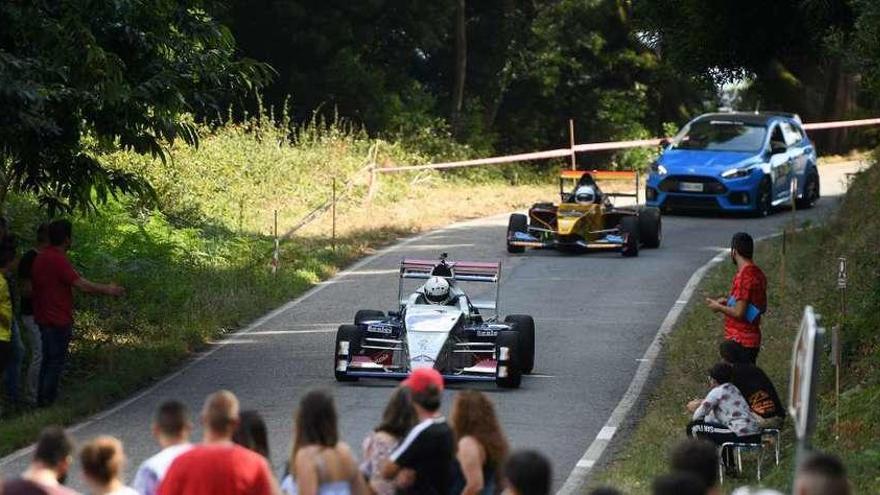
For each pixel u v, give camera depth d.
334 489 31.28
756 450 50.03
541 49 180.50
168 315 78.69
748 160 118.75
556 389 62.50
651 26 91.31
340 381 63.50
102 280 80.56
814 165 128.38
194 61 65.06
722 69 90.56
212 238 101.81
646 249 102.69
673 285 88.12
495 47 179.12
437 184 145.38
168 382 65.38
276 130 138.50
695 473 28.48
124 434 55.09
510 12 178.75
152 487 31.94
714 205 117.62
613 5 185.00
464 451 33.69
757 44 87.19
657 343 72.50
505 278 91.12
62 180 65.75
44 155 64.81
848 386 57.03
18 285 64.94
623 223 98.62
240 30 153.62
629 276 91.12
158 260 87.88
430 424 33.69
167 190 110.62
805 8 82.00
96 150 74.19
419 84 176.00
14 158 65.56
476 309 65.50
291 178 128.12
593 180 103.12
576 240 98.31
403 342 61.72
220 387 63.88
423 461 33.44
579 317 78.94
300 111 158.75
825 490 24.38
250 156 126.44
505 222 120.50
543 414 57.88
